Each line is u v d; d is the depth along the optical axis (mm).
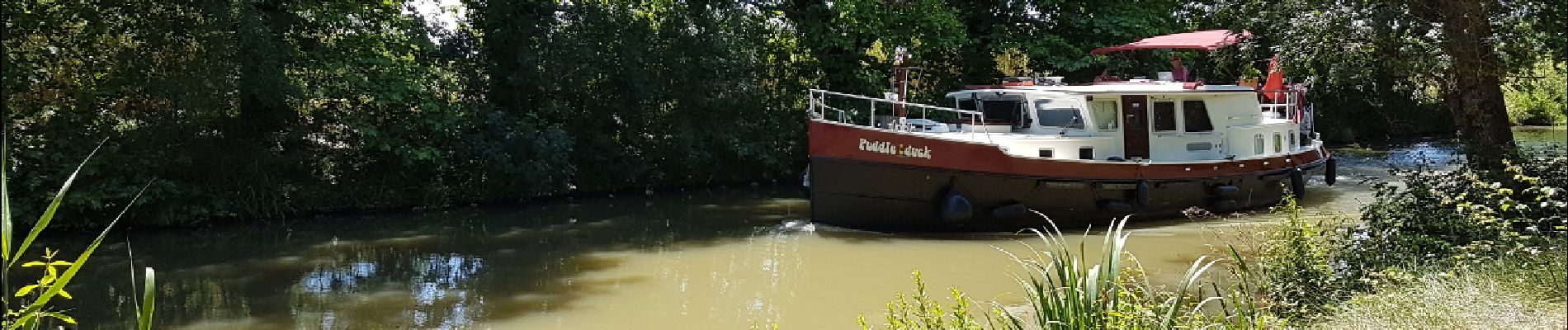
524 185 18359
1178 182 14508
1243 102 15672
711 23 20281
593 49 18984
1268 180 15648
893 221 14039
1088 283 5074
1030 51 23125
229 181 16125
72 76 15227
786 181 22766
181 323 9211
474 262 12352
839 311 9289
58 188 14562
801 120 22938
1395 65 9359
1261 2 10820
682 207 18078
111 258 12820
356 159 17719
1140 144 14594
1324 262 7590
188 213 15508
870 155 13781
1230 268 8242
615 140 20422
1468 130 9875
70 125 15219
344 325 9062
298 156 16969
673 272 11484
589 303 9883
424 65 18641
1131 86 14914
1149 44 16766
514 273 11570
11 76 14148
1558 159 8984
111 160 14992
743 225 15469
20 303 9992
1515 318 5590
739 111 21188
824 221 14602
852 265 11688
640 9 21219
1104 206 14133
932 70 24797
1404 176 10000
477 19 19078
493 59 19094
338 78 17094
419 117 17875
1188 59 22453
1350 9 9383
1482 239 7664
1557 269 6336
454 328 8922
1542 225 8250
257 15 15523
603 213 17297
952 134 14602
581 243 13812
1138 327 5059
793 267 11602
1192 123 14984
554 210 17672
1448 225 8180
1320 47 9734
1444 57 9133
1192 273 5375
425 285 10938
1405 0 9297
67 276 3510
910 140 13539
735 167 21953
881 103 22938
